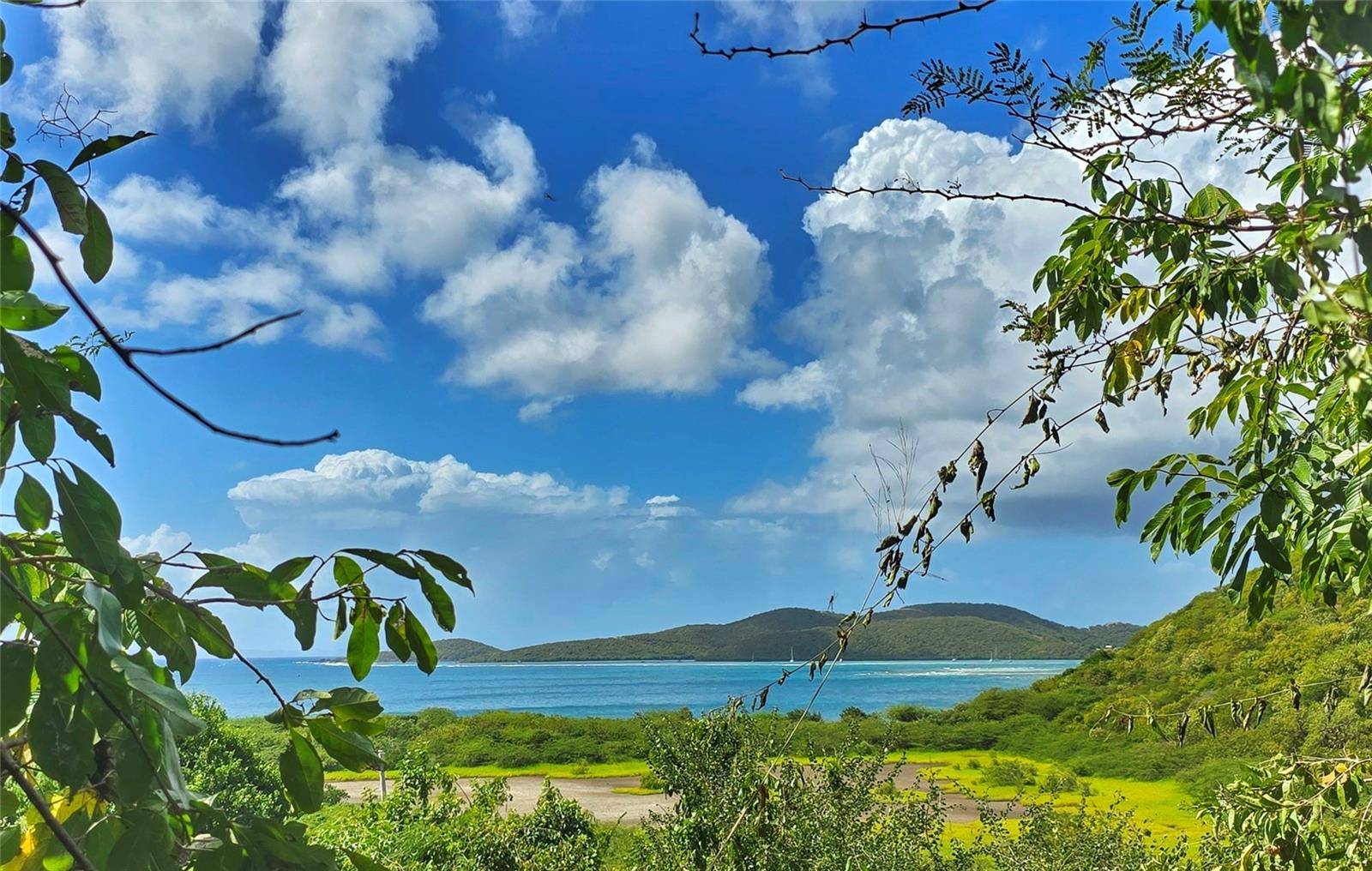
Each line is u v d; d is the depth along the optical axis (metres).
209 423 0.66
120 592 1.14
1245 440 2.22
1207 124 1.71
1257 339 2.19
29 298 1.08
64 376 1.12
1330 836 3.05
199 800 1.24
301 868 1.24
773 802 5.45
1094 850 7.63
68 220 1.18
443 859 10.26
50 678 1.01
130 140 1.20
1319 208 1.09
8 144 1.14
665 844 6.09
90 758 1.01
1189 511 2.15
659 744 6.26
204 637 1.36
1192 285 2.16
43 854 1.25
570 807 11.62
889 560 2.20
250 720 17.75
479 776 31.48
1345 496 1.85
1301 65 0.92
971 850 7.98
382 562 1.33
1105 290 2.35
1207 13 0.89
